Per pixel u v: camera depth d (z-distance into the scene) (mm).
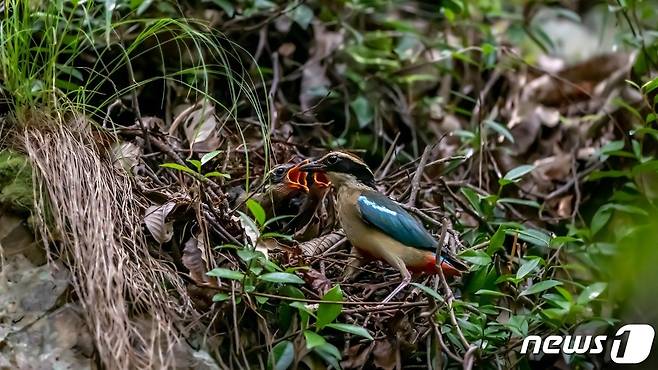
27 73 8625
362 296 8523
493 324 8273
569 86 12438
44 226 7555
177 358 7285
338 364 7680
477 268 8703
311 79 11578
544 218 10891
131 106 10562
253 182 9352
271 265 7539
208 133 9664
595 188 11383
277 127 10859
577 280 10023
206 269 7852
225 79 11195
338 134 11609
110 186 7957
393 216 8172
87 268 7297
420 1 13898
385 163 11047
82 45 10258
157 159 9273
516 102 12281
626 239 9195
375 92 11820
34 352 7164
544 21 14203
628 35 12359
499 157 11492
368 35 12359
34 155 7809
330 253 8789
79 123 8297
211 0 11266
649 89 9703
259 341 7727
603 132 11828
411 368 8195
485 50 11508
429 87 12461
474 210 9930
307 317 7492
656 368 8758
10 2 9383
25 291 7367
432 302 7977
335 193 9172
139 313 7355
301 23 11508
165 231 8000
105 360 6910
